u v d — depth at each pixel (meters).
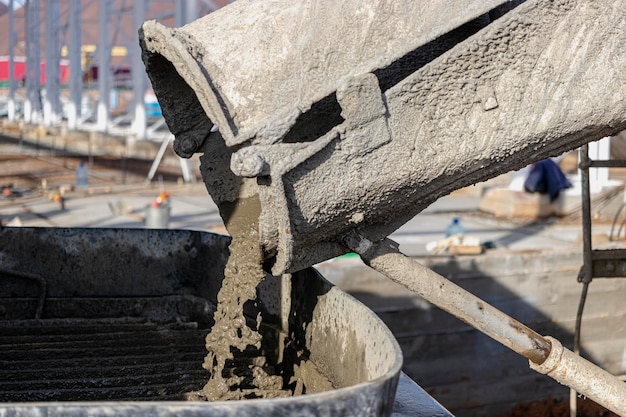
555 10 2.48
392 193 2.45
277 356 3.25
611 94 2.53
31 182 15.81
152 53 2.64
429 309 7.59
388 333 2.12
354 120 2.31
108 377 2.95
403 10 2.55
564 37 2.50
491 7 2.47
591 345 8.46
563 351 2.63
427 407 2.57
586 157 5.45
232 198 2.68
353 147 2.34
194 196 14.09
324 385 2.72
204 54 2.51
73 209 12.00
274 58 2.50
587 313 8.41
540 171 11.85
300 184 2.30
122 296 4.04
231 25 2.61
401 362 1.81
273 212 2.32
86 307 3.93
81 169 15.02
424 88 2.40
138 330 3.65
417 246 9.30
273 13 2.60
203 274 4.03
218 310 2.62
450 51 2.40
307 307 3.01
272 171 2.24
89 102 28.52
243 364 3.12
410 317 7.55
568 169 14.83
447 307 2.62
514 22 2.44
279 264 2.46
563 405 8.10
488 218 11.70
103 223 10.63
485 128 2.47
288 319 3.23
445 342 7.70
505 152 2.53
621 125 2.63
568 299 8.28
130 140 21.72
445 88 2.42
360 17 2.53
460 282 7.89
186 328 3.70
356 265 7.37
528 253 8.15
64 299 3.91
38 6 31.36
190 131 2.85
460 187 2.64
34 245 3.98
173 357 3.19
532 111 2.50
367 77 2.31
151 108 29.39
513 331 2.62
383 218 2.59
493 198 12.11
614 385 2.61
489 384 7.92
